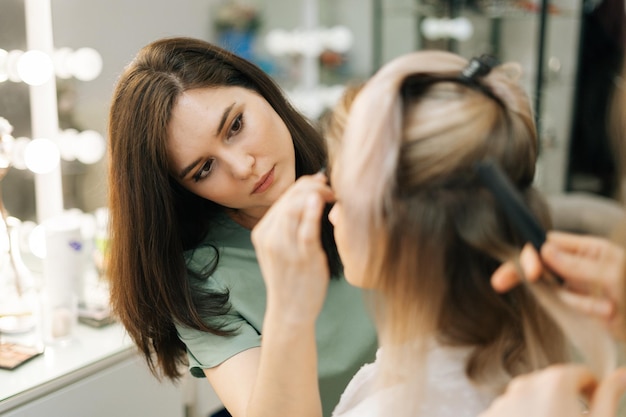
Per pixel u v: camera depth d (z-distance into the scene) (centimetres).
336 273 99
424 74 56
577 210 153
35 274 127
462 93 54
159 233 89
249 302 96
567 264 49
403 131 54
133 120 85
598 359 51
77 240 118
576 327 51
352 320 101
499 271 52
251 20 198
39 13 129
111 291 95
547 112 236
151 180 87
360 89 61
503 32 241
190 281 94
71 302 118
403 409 57
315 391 68
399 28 249
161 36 158
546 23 217
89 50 134
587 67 228
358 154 54
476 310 55
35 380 104
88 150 137
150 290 91
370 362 103
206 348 91
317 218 60
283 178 92
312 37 233
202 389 132
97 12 139
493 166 50
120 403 116
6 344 115
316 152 104
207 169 88
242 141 87
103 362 113
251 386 86
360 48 253
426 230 53
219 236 100
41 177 132
